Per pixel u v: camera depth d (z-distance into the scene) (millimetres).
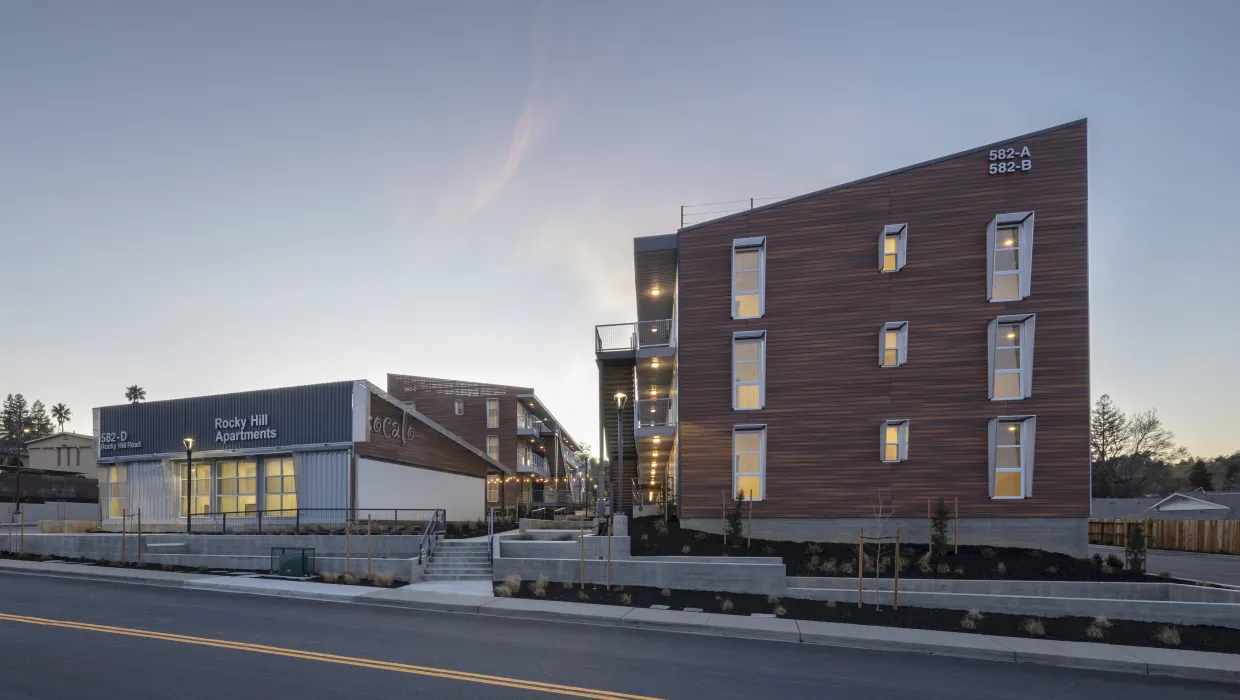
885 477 20797
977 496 20297
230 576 18719
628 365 28812
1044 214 20688
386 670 9570
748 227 22438
